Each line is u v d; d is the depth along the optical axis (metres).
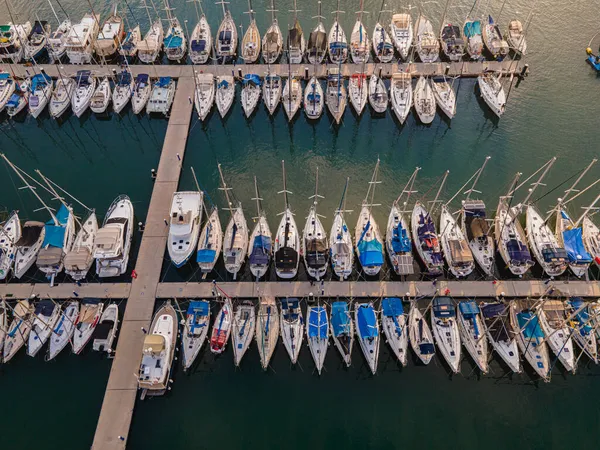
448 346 40.28
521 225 48.72
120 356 40.22
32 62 64.06
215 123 59.16
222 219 50.09
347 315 41.25
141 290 44.28
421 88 60.06
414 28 68.06
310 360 40.91
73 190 52.91
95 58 65.62
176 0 74.12
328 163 55.59
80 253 44.50
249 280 45.00
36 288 44.25
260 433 37.97
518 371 39.31
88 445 37.12
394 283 44.62
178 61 64.69
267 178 54.19
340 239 46.59
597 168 54.12
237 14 72.25
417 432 37.97
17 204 51.62
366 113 59.88
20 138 58.44
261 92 60.53
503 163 55.03
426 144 57.31
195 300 43.78
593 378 39.81
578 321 41.16
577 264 44.34
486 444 37.44
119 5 73.25
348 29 69.81
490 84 60.41
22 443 37.28
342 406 39.06
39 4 73.62
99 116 60.00
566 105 60.09
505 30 68.31
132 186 53.25
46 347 41.28
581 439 37.53
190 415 38.50
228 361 40.97
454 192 52.59
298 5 73.50
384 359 40.88
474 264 45.88
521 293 43.84
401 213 48.72
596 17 69.75
